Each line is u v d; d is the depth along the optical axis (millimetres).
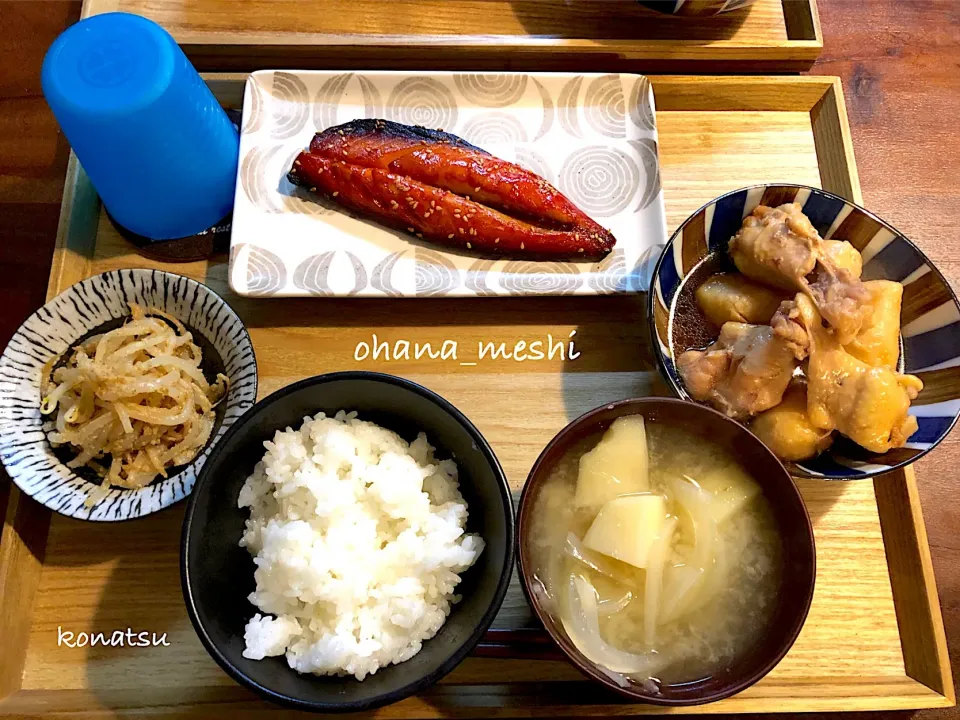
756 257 346
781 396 334
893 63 444
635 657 286
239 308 376
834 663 334
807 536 286
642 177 402
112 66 322
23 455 328
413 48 410
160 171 345
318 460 313
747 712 321
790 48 418
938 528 370
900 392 321
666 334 358
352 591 295
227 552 309
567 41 412
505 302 382
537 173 403
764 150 418
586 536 296
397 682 277
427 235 382
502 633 294
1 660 314
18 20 440
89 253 383
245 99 398
